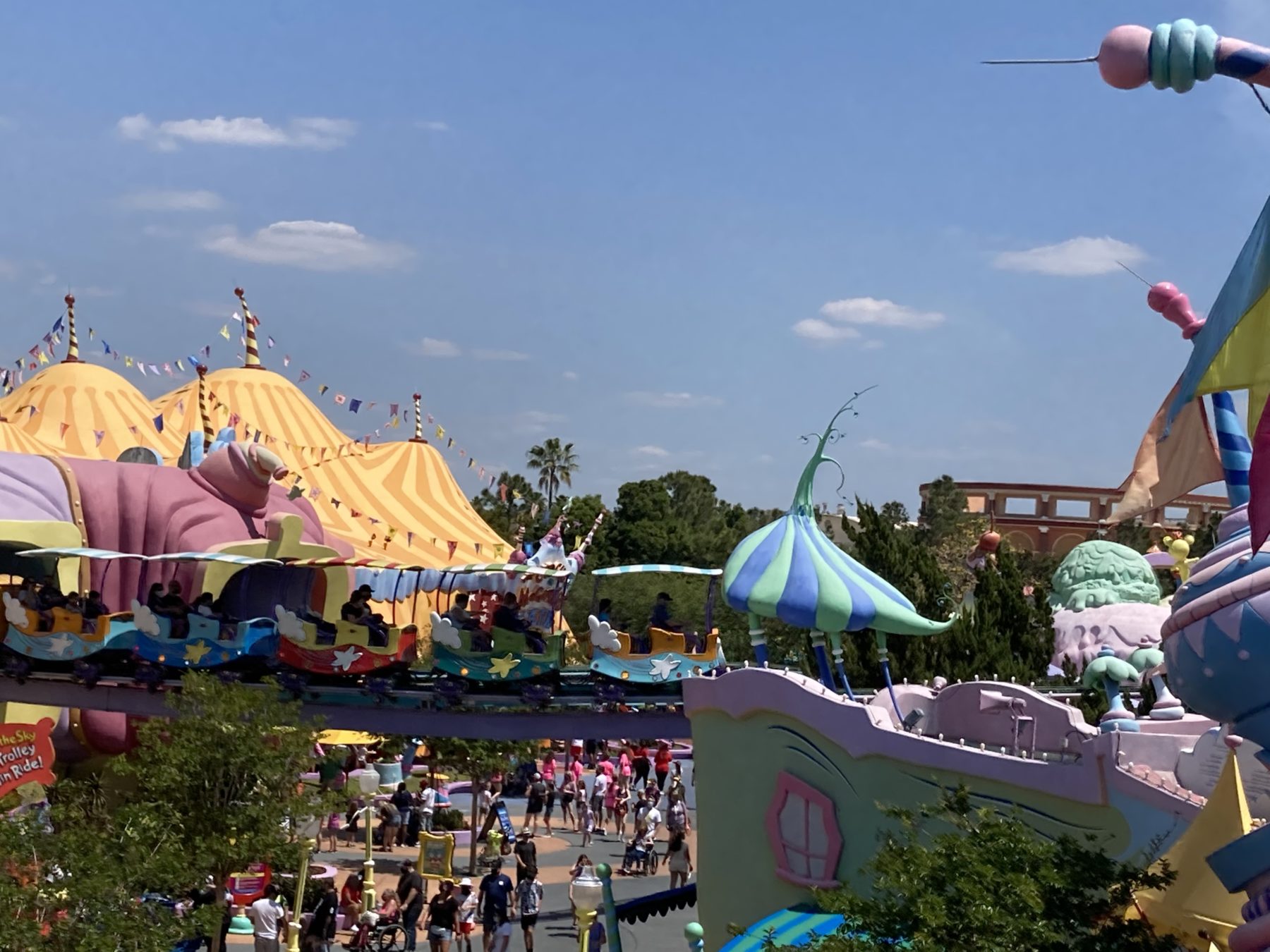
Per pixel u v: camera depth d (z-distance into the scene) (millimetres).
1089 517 77375
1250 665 13383
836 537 58281
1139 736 16453
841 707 19562
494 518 102875
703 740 22203
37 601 34438
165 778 23859
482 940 29938
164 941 19000
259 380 71062
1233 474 15000
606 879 22641
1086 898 13773
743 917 21125
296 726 26219
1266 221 12438
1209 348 13078
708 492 113062
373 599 40906
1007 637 35250
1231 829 14094
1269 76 12203
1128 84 12664
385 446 74062
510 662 31312
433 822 40281
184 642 32250
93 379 58625
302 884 28594
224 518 41625
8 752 26203
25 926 17938
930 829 17938
